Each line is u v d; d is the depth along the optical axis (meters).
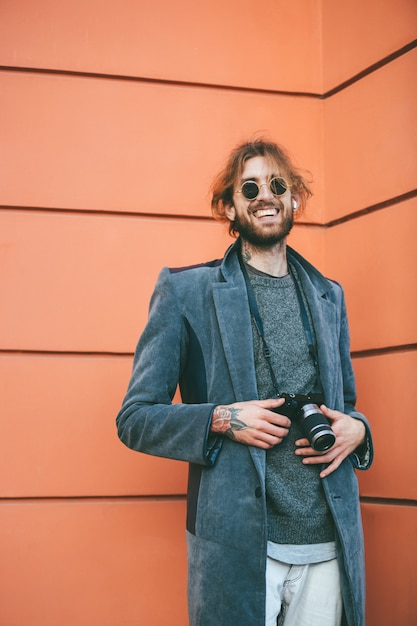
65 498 2.64
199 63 2.96
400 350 2.63
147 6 2.95
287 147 2.99
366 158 2.83
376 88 2.82
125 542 2.63
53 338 2.70
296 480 1.91
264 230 2.09
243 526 1.84
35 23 2.85
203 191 2.88
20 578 2.56
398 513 2.56
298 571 1.90
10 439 2.62
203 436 1.87
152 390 2.00
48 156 2.79
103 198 2.80
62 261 2.75
